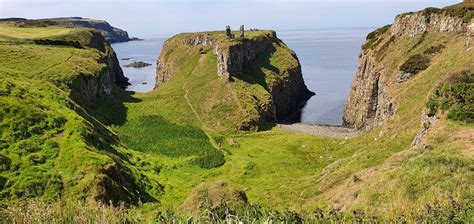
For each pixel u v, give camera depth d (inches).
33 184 1443.2
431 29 3484.3
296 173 2373.3
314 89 6215.6
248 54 5329.7
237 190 944.3
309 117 4613.7
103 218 525.0
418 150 1446.9
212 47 5880.9
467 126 1443.2
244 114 3791.8
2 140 1724.9
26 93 2255.2
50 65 3503.9
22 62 3481.8
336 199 1291.8
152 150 2874.0
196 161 2679.6
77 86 3277.6
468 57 2464.3
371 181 1213.7
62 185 1482.5
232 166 2583.7
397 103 2802.7
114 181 1612.9
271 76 5147.6
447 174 954.7
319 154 2760.8
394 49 3752.5
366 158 1877.5
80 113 2593.5
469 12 3154.5
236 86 4328.3
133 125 3405.5
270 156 2778.1
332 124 4232.3
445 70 2593.5
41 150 1732.3
